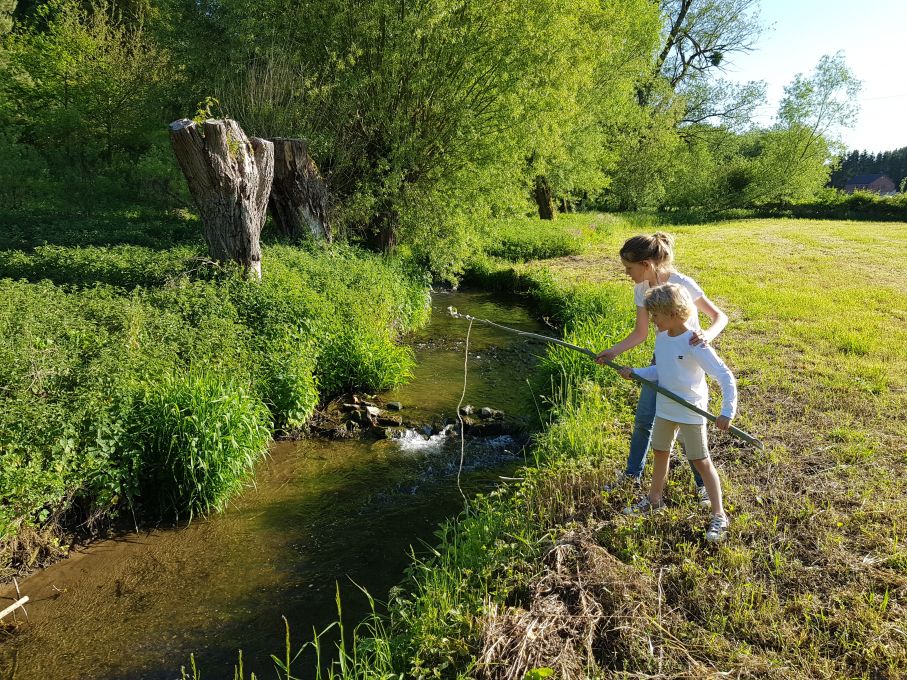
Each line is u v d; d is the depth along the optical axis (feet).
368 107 44.42
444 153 44.42
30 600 12.60
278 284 26.13
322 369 24.25
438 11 40.50
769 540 11.11
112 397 15.66
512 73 43.29
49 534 13.94
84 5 80.12
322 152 42.91
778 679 8.05
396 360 26.09
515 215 51.31
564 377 21.42
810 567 10.36
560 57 45.42
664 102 119.96
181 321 21.18
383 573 13.39
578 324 30.07
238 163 26.12
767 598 9.68
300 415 21.08
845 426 16.39
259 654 11.05
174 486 15.74
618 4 73.56
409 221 43.57
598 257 59.00
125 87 64.03
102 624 11.94
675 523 11.68
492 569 10.89
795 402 18.49
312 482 17.89
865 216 112.27
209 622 11.96
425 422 22.17
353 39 44.04
